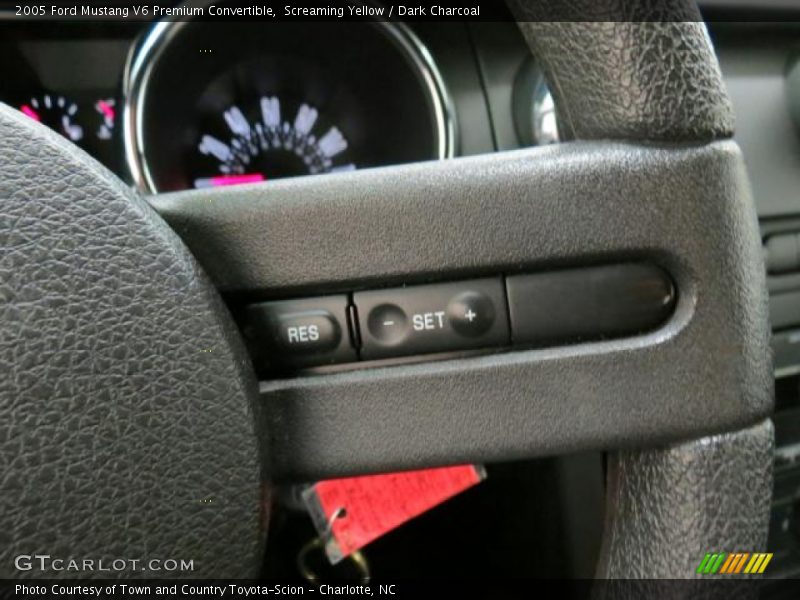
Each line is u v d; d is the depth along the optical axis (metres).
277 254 0.54
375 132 1.07
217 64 1.02
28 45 0.95
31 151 0.47
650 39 0.52
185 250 0.49
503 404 0.55
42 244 0.46
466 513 1.04
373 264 0.54
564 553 0.92
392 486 0.65
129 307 0.47
